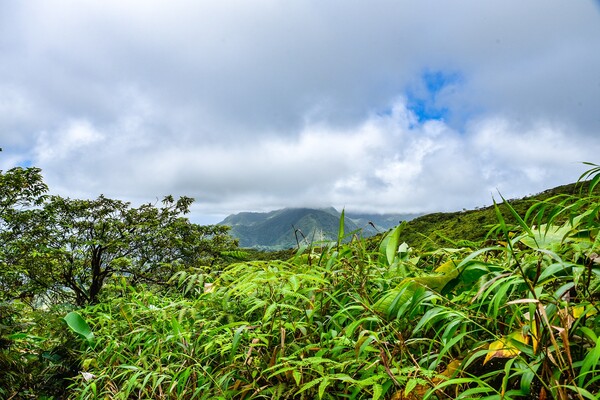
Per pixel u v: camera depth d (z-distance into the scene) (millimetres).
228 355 1979
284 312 2006
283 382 1575
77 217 19141
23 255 14398
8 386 2926
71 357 3086
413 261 2291
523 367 1102
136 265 18234
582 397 969
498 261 1888
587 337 1204
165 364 2203
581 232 1534
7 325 3291
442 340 1372
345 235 2309
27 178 16219
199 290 3053
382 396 1312
